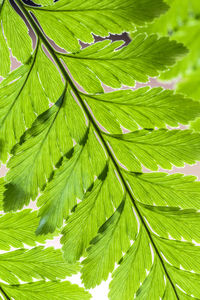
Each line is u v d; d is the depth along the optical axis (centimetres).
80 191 60
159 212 60
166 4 55
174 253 60
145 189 60
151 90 58
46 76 60
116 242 60
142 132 59
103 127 60
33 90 60
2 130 60
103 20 57
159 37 56
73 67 59
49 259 62
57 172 60
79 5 57
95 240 60
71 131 60
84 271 60
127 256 60
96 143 60
